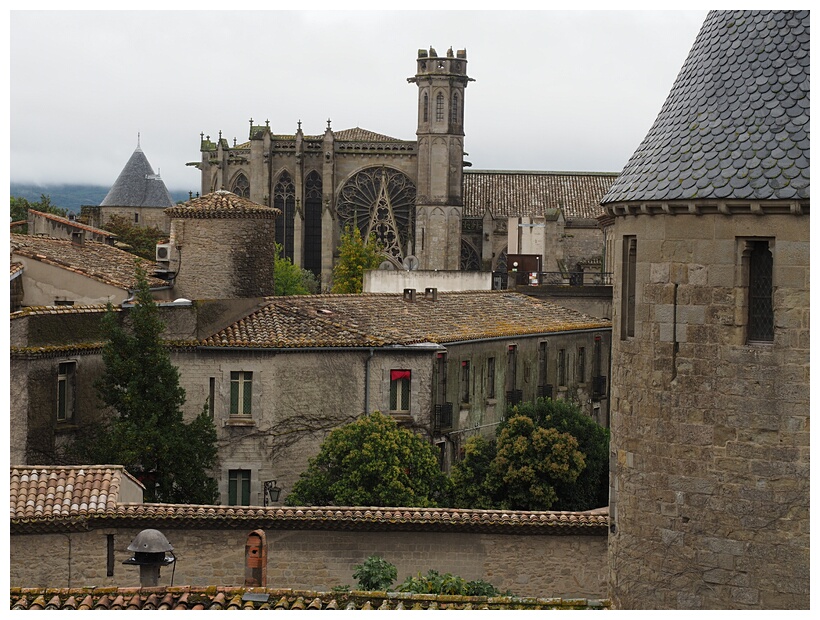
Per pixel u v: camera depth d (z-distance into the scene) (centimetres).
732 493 2844
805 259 2747
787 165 2778
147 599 2822
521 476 5981
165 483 5444
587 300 9688
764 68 2916
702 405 2870
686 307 2878
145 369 5469
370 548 4247
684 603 2916
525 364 7725
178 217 7600
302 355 6141
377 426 5531
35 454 5228
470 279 10231
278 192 18438
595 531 4228
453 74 18175
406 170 18550
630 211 2970
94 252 7412
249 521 4181
